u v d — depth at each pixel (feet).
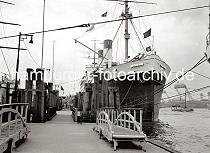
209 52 46.44
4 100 64.44
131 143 33.99
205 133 93.81
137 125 32.89
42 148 29.81
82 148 30.22
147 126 79.87
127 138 29.53
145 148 30.55
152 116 79.77
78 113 73.31
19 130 30.12
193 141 68.69
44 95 75.61
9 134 24.50
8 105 22.90
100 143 34.30
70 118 97.96
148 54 76.79
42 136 41.27
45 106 77.10
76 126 61.36
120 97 84.33
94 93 87.30
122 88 84.53
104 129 35.88
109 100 84.53
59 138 39.04
